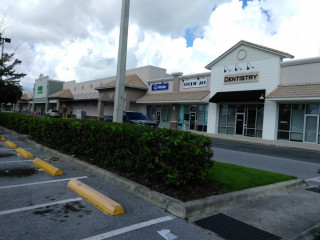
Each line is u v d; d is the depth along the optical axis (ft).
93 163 22.11
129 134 17.57
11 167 21.56
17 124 47.85
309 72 57.67
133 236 10.42
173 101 86.22
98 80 142.72
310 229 11.64
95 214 12.44
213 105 79.20
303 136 59.72
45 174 19.69
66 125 26.96
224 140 62.75
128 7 28.73
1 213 12.18
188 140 15.58
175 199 13.67
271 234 11.04
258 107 68.23
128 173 17.79
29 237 9.99
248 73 69.05
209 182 17.46
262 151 44.37
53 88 192.13
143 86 106.01
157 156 15.46
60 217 11.95
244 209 13.89
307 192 17.94
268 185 17.87
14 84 71.41
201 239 10.42
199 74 84.02
